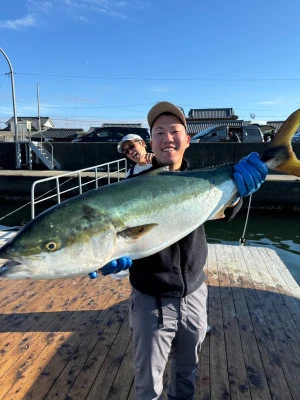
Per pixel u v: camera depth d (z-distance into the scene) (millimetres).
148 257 1991
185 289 1977
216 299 4188
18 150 18391
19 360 3010
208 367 2914
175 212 2053
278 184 13258
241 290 4457
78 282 4629
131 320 2051
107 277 4773
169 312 1968
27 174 15867
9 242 1735
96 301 4086
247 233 11195
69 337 3352
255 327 3555
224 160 16047
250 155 2361
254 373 2852
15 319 3691
